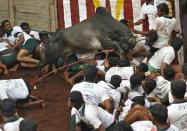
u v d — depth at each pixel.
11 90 9.76
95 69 8.62
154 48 11.48
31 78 12.02
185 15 12.66
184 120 7.47
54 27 14.08
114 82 9.27
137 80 9.30
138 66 10.17
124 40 11.62
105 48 11.74
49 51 11.95
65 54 11.93
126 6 13.38
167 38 11.42
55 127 9.70
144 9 12.81
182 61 12.48
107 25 11.79
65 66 11.61
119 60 10.62
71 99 7.71
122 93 9.43
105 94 8.52
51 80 11.96
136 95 9.35
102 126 7.89
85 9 13.71
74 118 8.45
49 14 14.08
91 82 8.56
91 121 7.69
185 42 12.54
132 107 8.12
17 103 10.04
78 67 11.64
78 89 8.39
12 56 12.27
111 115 7.97
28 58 12.48
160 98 9.66
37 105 10.48
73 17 13.86
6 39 12.80
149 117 7.67
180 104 7.48
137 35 12.12
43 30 14.26
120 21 12.44
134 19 13.40
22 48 12.46
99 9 12.11
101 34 11.73
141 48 11.80
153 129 7.04
